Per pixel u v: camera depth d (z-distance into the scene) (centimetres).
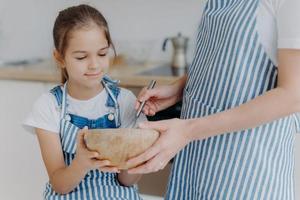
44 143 116
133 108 122
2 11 319
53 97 119
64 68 120
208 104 105
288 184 106
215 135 96
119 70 249
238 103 100
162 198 216
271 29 93
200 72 110
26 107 249
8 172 257
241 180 101
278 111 87
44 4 308
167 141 87
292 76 85
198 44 115
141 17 288
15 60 301
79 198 111
